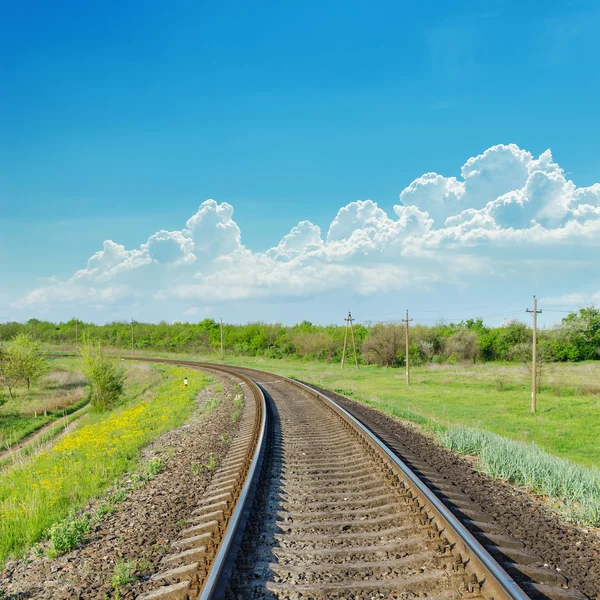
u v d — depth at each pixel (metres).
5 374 41.28
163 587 5.23
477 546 5.20
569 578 5.20
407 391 35.91
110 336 120.94
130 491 9.96
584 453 17.28
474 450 12.33
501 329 75.06
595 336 66.88
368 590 4.92
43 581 6.05
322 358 76.00
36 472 13.27
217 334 97.31
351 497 8.04
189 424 19.78
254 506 7.47
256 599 4.83
